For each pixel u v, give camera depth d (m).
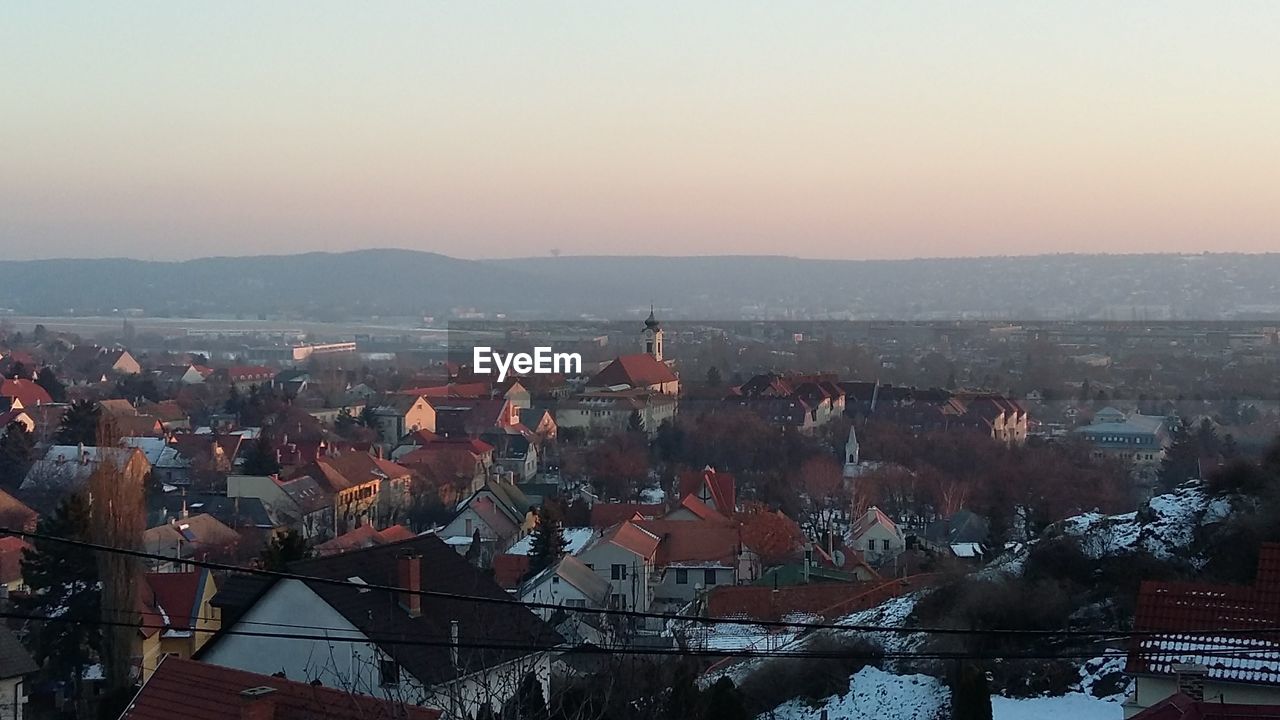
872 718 46.50
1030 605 49.56
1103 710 43.16
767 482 131.00
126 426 151.88
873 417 190.88
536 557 83.31
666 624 67.12
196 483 124.69
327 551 86.25
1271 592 34.59
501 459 153.88
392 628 40.00
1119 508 115.69
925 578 67.50
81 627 56.94
